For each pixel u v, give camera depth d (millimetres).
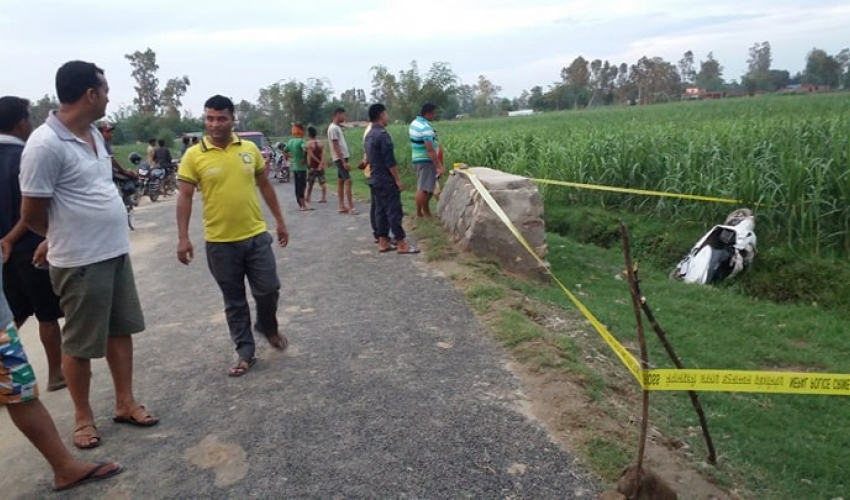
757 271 7992
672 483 3330
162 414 4090
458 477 3254
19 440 3914
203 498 3178
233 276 4598
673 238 9391
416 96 38781
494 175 8188
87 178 3512
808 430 4480
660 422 4148
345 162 11602
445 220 9031
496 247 7477
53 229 3480
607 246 10086
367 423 3811
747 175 8641
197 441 3717
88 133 3625
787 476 3854
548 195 11844
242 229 4527
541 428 3688
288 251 8828
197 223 12625
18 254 4191
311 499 3131
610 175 11250
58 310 4473
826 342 6102
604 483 3189
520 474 3268
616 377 4738
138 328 3945
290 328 5574
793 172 8133
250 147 4629
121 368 3918
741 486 3625
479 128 23672
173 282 7699
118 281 3799
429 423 3781
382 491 3166
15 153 4238
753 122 12859
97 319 3598
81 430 3734
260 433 3756
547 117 37469
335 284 6914
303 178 12742
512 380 4328
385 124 8008
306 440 3656
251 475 3344
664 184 10211
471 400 4051
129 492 3260
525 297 6348
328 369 4637
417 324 5500
